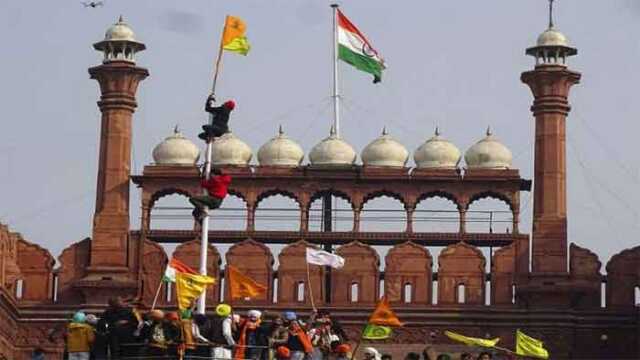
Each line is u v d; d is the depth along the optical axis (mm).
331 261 59094
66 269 63906
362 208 64688
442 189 64625
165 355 49219
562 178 64500
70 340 50031
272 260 63625
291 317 51750
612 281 63375
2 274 62594
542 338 63094
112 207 64375
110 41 65188
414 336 63156
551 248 63906
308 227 64375
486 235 64062
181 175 64562
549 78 64688
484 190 64625
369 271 63625
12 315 62844
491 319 63188
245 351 51688
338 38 66062
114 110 64938
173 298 63562
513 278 63719
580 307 63531
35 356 53188
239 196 64750
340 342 53000
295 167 64688
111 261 63906
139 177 64438
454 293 63562
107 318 49438
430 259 63688
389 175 64625
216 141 65688
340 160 65000
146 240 64062
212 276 63438
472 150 65438
